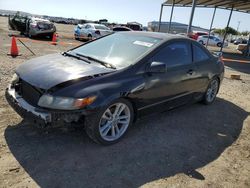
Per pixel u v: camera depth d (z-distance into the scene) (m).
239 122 5.38
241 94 7.71
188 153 3.88
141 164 3.46
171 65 4.54
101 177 3.12
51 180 2.97
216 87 6.21
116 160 3.47
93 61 4.13
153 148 3.88
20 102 3.55
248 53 26.69
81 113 3.31
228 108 6.16
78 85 3.38
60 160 3.33
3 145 3.53
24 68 3.90
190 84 5.09
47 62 4.00
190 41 5.17
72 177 3.05
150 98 4.16
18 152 3.41
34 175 3.02
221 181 3.32
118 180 3.10
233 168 3.64
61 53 4.59
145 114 4.25
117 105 3.72
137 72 3.92
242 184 3.31
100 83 3.52
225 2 20.12
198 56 5.36
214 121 5.24
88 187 2.93
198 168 3.53
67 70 3.66
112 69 3.82
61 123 3.29
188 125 4.87
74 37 24.55
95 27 21.16
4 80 6.27
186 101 5.23
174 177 3.28
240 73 12.38
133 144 3.92
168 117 5.12
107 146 3.77
